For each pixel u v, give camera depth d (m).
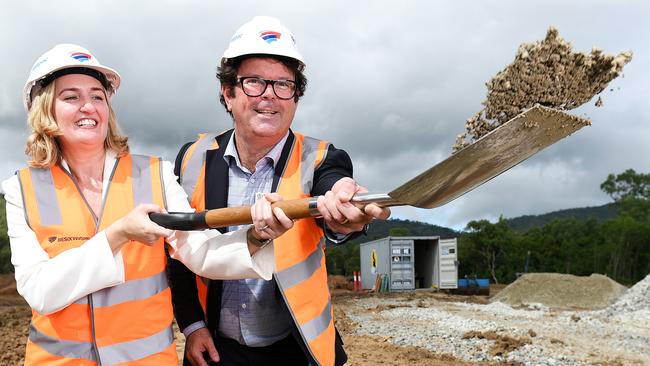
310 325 2.60
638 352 9.55
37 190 2.39
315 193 2.71
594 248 77.81
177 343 9.59
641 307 15.64
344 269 73.00
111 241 2.21
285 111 2.69
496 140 1.70
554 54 1.84
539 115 1.66
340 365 2.79
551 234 85.19
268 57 2.62
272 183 2.79
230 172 2.90
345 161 2.82
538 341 10.11
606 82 1.84
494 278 73.00
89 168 2.54
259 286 2.80
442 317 14.15
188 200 2.93
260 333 2.86
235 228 2.78
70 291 2.16
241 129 2.74
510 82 1.89
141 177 2.56
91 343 2.31
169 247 2.58
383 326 12.70
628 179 105.69
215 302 2.87
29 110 2.56
